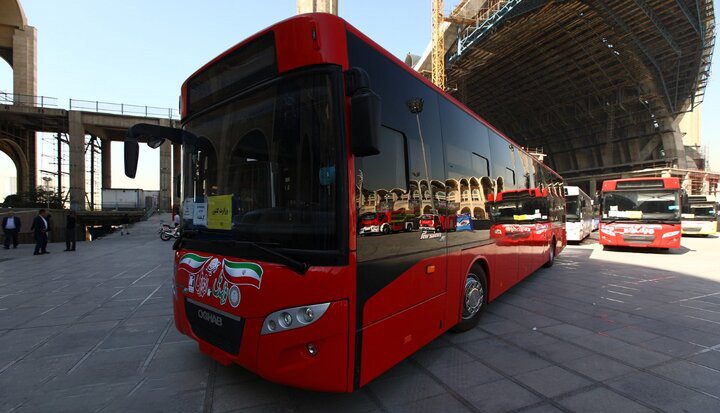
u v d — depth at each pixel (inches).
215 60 138.4
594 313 229.8
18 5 1628.9
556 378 143.4
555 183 432.8
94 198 1616.6
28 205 1242.6
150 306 241.6
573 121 3009.4
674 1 1702.8
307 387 103.0
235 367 150.5
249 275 110.7
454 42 2299.5
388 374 145.5
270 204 113.5
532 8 1707.7
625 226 554.3
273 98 115.6
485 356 163.3
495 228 224.5
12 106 1347.2
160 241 773.3
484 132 215.9
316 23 106.6
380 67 125.3
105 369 149.1
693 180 2511.1
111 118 1427.2
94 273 365.1
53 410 120.1
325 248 103.6
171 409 120.3
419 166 143.8
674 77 2372.0
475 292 196.7
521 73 2492.6
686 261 458.3
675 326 205.2
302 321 102.5
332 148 104.2
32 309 234.8
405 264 130.3
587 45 2039.9
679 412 121.6
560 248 457.1
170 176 1515.7
